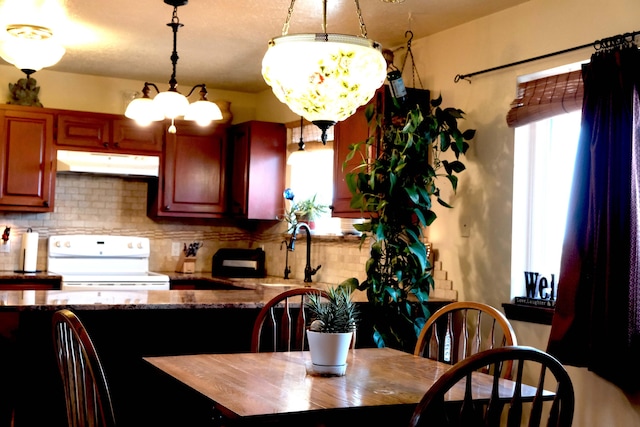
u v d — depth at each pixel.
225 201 6.00
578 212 3.14
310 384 2.11
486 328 3.81
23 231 5.64
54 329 2.04
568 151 3.60
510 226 3.72
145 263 5.91
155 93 6.03
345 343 2.27
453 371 1.61
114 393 3.21
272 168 5.83
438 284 4.15
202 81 5.93
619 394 3.09
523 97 3.65
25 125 5.32
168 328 3.35
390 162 3.76
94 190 5.91
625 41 3.10
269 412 1.76
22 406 3.08
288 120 5.83
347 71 2.15
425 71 4.36
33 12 4.07
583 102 3.16
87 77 5.78
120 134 5.61
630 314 2.95
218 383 2.08
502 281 3.75
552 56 3.49
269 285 4.86
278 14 4.02
